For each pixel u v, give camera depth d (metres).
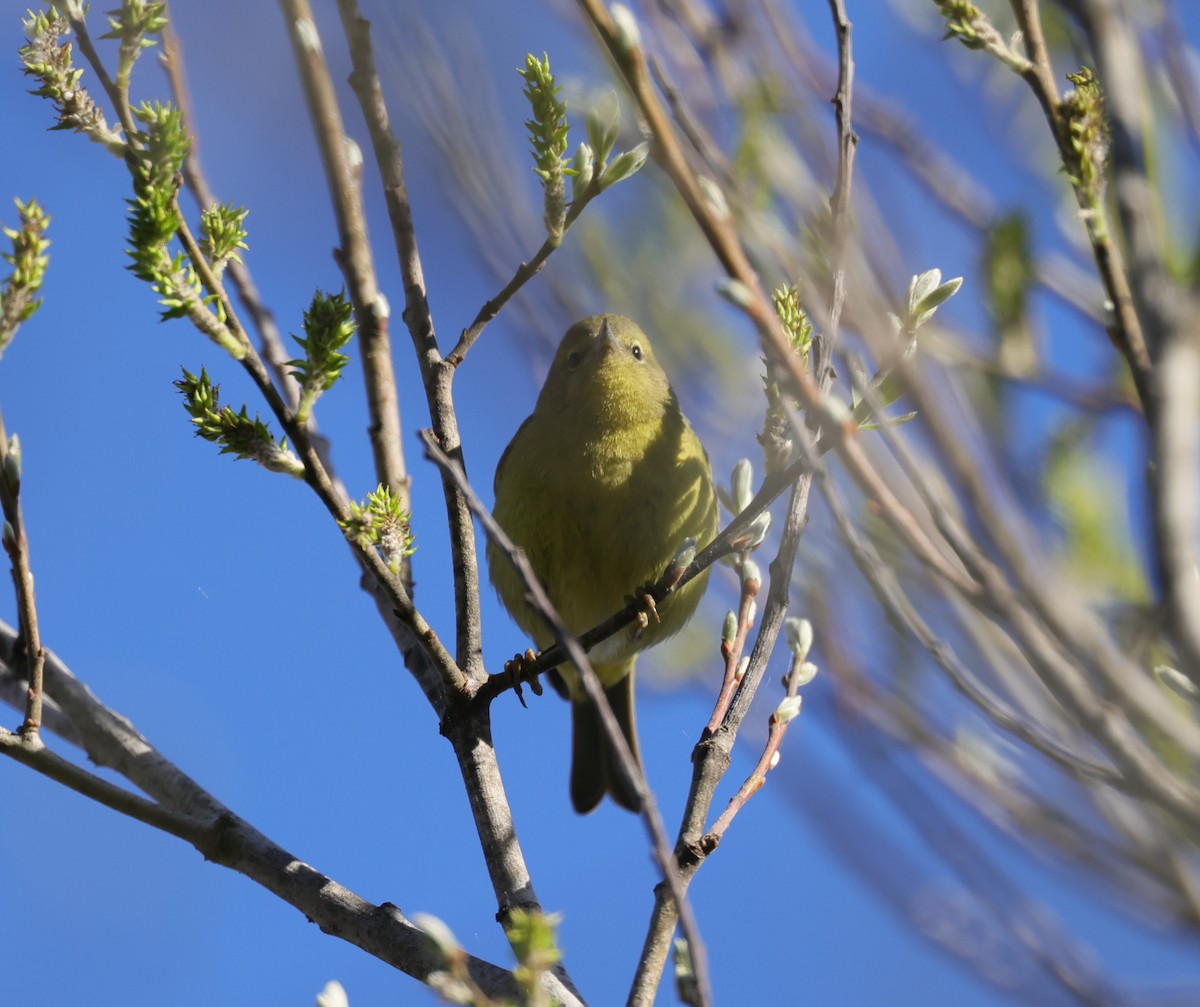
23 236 5.33
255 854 6.88
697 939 5.13
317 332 6.07
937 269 6.22
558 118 6.60
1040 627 4.96
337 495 6.45
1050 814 6.45
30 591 6.47
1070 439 6.52
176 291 5.68
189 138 5.68
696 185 4.61
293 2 6.06
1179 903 6.08
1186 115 6.41
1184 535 4.70
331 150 6.31
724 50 7.13
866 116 7.61
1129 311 5.09
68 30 5.63
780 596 6.77
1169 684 5.58
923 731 6.84
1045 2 7.67
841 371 6.77
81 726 7.75
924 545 4.85
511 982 6.31
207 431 6.13
